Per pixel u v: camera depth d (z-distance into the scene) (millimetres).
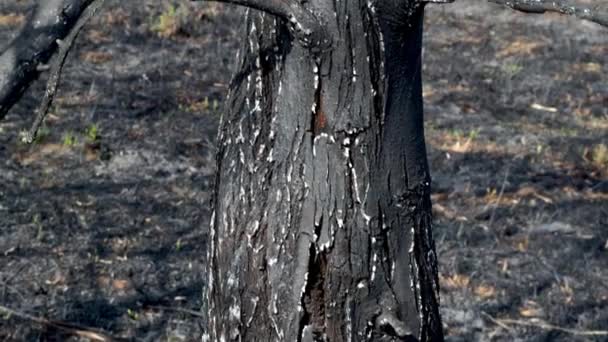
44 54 3689
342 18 4613
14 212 11859
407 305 4883
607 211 12875
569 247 11945
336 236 4777
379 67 4684
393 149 4793
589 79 18031
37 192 12414
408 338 4793
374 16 4617
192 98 15719
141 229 11734
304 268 4820
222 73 16938
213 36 18641
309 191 4793
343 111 4715
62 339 9633
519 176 13742
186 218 12086
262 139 4898
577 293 11039
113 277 10719
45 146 13695
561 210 12844
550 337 10258
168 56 17484
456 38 19812
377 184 4777
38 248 11156
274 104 4871
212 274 5207
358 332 4840
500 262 11539
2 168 12953
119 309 10180
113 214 12008
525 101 16750
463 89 17109
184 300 10422
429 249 5008
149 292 10508
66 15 3732
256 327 5000
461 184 13375
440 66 18203
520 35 20234
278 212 4859
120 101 15328
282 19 4594
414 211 4883
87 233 11539
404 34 4680
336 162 4754
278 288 4887
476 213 12625
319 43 4613
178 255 11250
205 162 13648
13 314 9922
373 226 4789
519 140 15000
